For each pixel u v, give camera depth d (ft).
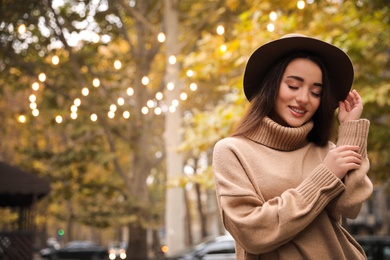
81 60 73.67
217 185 7.84
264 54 8.16
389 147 43.52
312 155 8.13
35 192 47.65
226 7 62.44
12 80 74.38
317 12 38.11
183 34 68.85
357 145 7.86
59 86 73.20
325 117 8.21
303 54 8.07
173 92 63.72
